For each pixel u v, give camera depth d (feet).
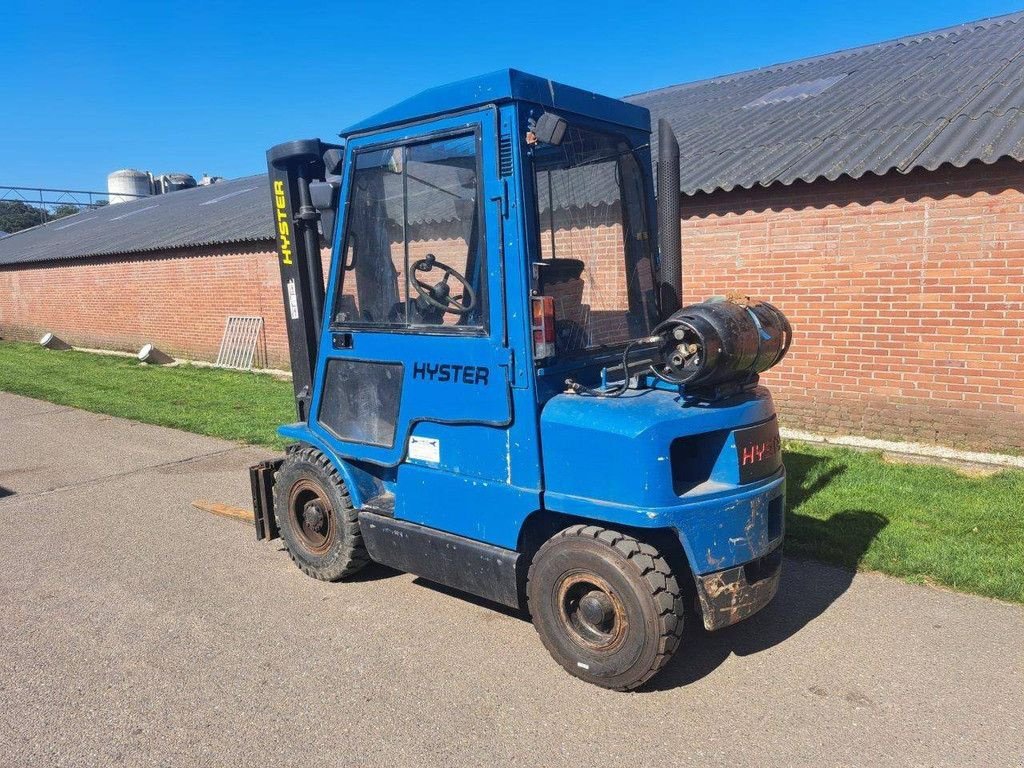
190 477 25.07
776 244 25.96
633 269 14.14
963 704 11.34
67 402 39.17
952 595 14.74
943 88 29.12
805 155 26.25
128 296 59.98
